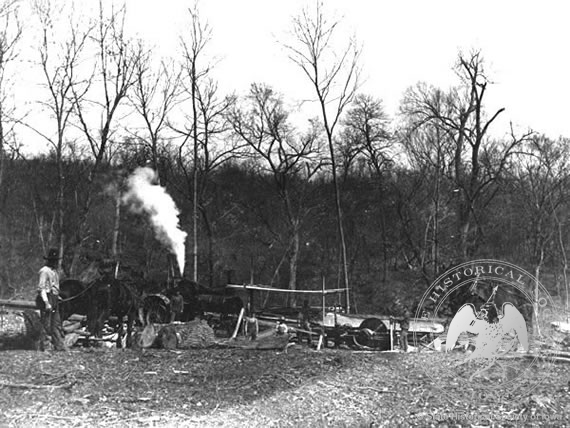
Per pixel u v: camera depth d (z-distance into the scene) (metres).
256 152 51.22
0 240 40.62
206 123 45.62
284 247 54.88
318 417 12.19
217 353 16.81
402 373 15.43
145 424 11.37
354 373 15.32
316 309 30.06
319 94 44.72
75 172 41.62
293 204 55.75
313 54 44.50
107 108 35.03
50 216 43.38
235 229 56.88
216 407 12.49
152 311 21.80
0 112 32.69
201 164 50.84
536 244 40.03
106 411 11.95
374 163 54.41
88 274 21.14
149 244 47.41
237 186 57.53
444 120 47.56
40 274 16.45
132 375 14.28
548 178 44.38
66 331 18.23
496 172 45.78
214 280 53.50
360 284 55.22
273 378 14.56
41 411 11.78
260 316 26.23
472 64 46.12
